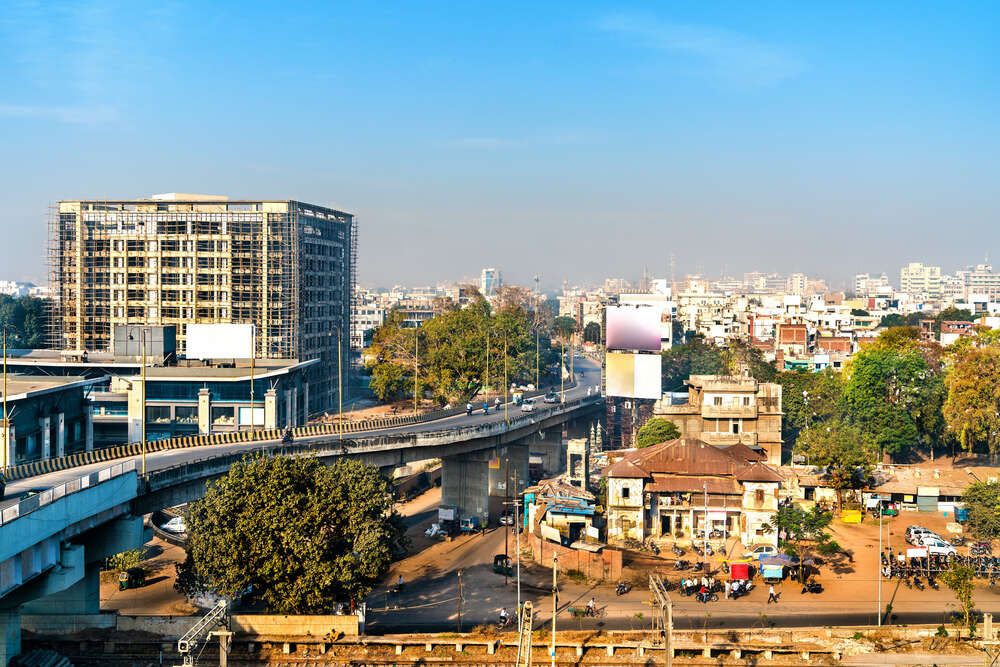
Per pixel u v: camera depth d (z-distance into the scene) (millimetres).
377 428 149375
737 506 115375
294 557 85875
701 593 98250
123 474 89312
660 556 112375
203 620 73750
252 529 85312
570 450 164625
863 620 91750
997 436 149250
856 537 119188
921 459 159875
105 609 94000
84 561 86250
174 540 117562
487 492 145125
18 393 126500
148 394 180250
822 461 130125
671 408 150500
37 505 72500
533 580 107312
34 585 77688
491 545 125438
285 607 87062
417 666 81875
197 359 185250
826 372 188250
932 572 105125
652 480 117688
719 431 148500
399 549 118750
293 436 135500
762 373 190750
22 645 84188
